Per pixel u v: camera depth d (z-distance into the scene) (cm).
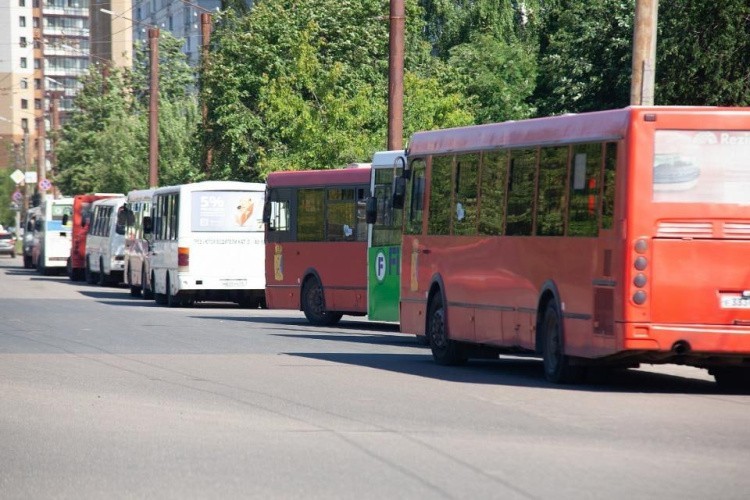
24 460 1786
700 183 2612
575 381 2859
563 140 2864
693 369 3312
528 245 2973
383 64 7806
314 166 6819
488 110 8125
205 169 8212
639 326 2594
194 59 17188
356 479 1634
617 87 6775
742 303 2609
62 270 11681
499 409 2356
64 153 13012
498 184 3139
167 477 1652
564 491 1550
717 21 4991
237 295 6450
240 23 7912
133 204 7625
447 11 9400
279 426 2122
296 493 1540
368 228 4684
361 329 4944
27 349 3675
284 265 5325
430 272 3481
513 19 9369
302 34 6956
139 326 4728
